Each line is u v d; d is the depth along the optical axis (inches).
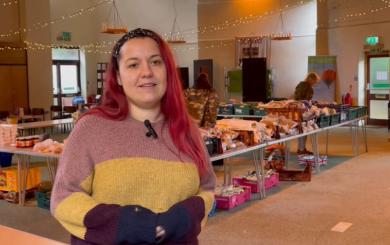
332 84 546.3
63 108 504.4
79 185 59.2
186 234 56.5
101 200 58.6
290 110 256.5
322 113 279.3
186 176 60.9
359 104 533.3
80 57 664.4
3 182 227.8
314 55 575.5
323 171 278.7
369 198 216.5
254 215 193.9
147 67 61.5
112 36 685.3
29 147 213.9
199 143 65.6
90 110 63.2
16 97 528.4
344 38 541.0
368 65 526.9
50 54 560.1
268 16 609.3
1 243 67.5
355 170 279.7
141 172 59.0
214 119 220.8
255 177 236.5
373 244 158.9
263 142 216.7
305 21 585.6
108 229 54.4
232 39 634.2
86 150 59.6
